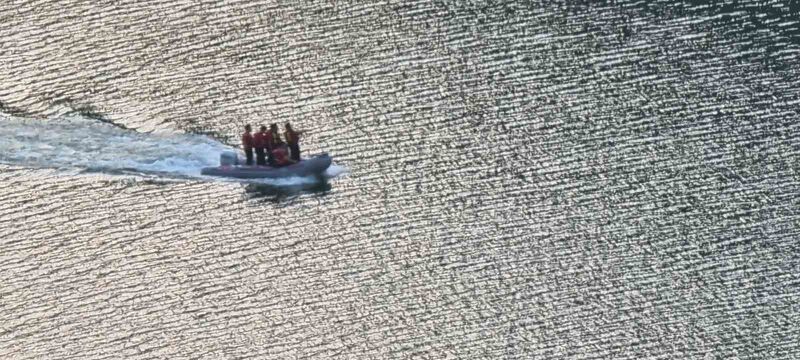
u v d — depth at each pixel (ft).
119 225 341.62
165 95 380.17
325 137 366.63
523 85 381.40
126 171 353.31
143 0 409.69
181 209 345.10
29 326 322.34
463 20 399.44
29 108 374.43
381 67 387.75
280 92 381.19
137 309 325.62
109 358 317.01
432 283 330.75
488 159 359.66
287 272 332.80
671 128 367.66
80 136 364.17
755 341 319.47
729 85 379.96
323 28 399.03
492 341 319.68
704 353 317.42
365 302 327.06
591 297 327.67
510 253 337.11
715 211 345.72
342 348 318.45
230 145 363.97
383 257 336.08
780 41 391.04
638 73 384.27
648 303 326.65
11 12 405.18
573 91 379.14
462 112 373.61
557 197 349.61
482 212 345.92
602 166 357.82
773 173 354.95
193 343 319.27
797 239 338.34
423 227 342.64
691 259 335.06
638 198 349.41
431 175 355.36
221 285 330.13
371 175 354.95
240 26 400.67
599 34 394.93
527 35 395.55
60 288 329.31
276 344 319.27
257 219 343.46
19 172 352.28
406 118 371.76
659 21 397.60
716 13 398.62
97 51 393.09
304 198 348.38
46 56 392.27
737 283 329.93
